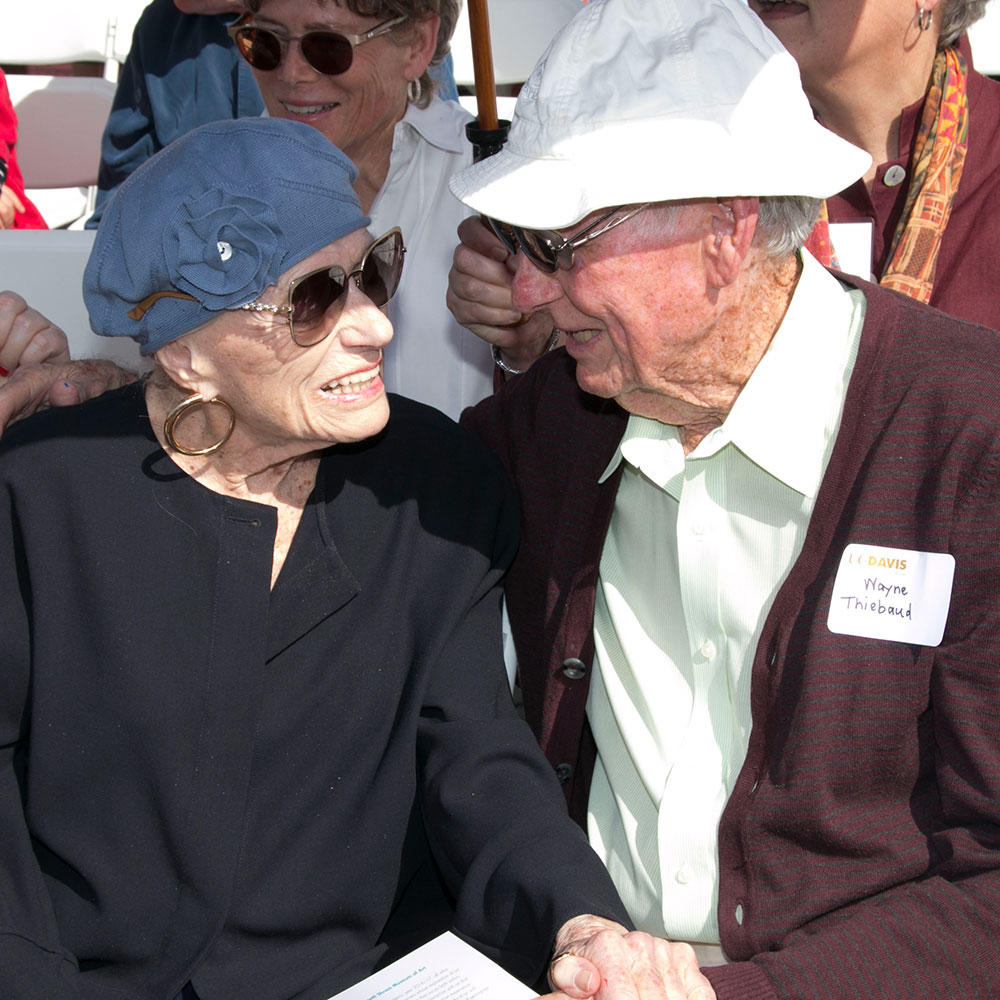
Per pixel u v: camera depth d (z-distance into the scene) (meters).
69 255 2.31
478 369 2.78
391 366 2.78
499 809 1.75
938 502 1.56
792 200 1.58
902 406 1.61
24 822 1.71
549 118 1.54
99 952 1.69
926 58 2.50
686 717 1.83
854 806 1.66
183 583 1.71
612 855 1.92
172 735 1.68
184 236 1.52
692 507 1.76
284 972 1.71
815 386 1.67
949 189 2.51
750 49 1.54
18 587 1.70
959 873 1.59
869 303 1.70
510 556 1.93
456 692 1.84
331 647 1.78
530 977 1.61
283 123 1.59
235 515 1.73
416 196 2.74
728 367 1.66
